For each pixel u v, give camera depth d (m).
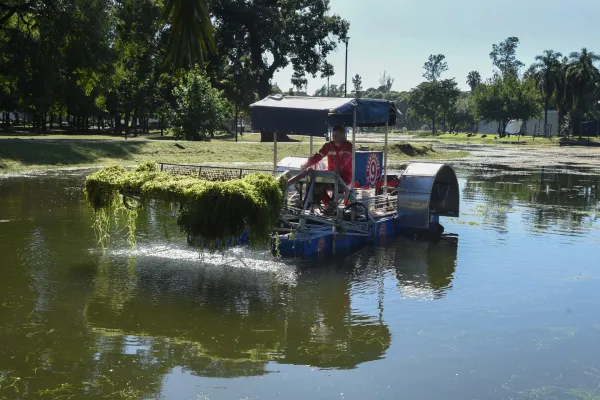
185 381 5.24
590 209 16.91
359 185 12.01
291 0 62.19
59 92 32.62
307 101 10.98
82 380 5.21
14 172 24.64
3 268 8.88
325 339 6.34
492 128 131.25
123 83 53.88
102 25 30.48
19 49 29.67
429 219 12.73
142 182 9.14
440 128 151.62
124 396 4.91
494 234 12.66
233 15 59.34
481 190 21.84
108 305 7.29
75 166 27.59
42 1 29.62
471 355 5.97
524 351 6.11
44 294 7.67
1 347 5.91
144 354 5.83
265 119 10.87
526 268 9.66
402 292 8.20
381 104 11.95
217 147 37.12
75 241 10.88
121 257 9.76
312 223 10.80
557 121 112.56
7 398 4.82
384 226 12.10
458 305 7.63
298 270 9.28
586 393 5.12
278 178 9.30
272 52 62.16
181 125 45.66
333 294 8.03
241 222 8.25
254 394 5.00
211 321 6.82
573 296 8.09
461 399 4.99
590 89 96.56
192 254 10.05
